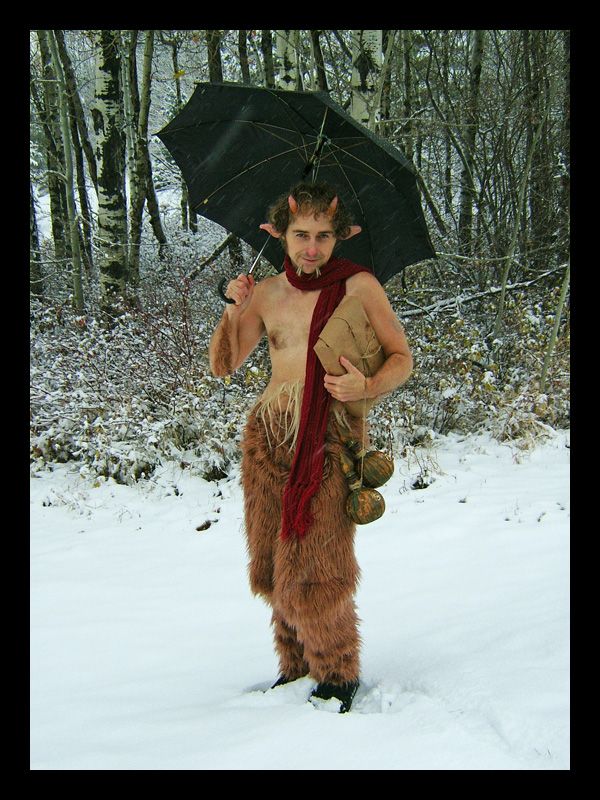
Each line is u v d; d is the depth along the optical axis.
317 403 2.96
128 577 5.27
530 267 11.88
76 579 5.26
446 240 13.37
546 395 8.03
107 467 7.71
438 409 8.45
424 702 2.77
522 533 5.28
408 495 6.55
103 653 3.88
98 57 11.82
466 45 16.97
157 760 2.46
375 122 10.67
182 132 3.57
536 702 2.65
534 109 12.91
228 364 3.29
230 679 3.43
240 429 7.50
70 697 3.28
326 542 2.92
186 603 4.66
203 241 19.50
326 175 3.47
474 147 13.90
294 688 3.04
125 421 7.84
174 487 7.32
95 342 9.43
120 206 12.02
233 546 5.86
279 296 3.16
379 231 3.54
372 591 4.47
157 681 3.44
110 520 6.73
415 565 4.89
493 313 10.18
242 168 3.59
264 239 3.76
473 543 5.21
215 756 2.44
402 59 16.08
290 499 2.93
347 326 2.90
